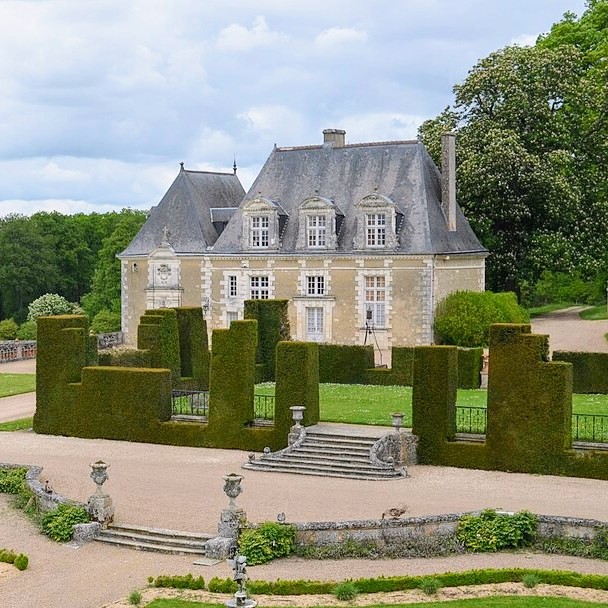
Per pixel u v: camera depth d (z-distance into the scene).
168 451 39.34
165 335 48.91
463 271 61.91
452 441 36.34
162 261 67.06
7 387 54.84
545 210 66.19
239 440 39.41
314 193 63.09
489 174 64.62
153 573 25.91
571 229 66.94
